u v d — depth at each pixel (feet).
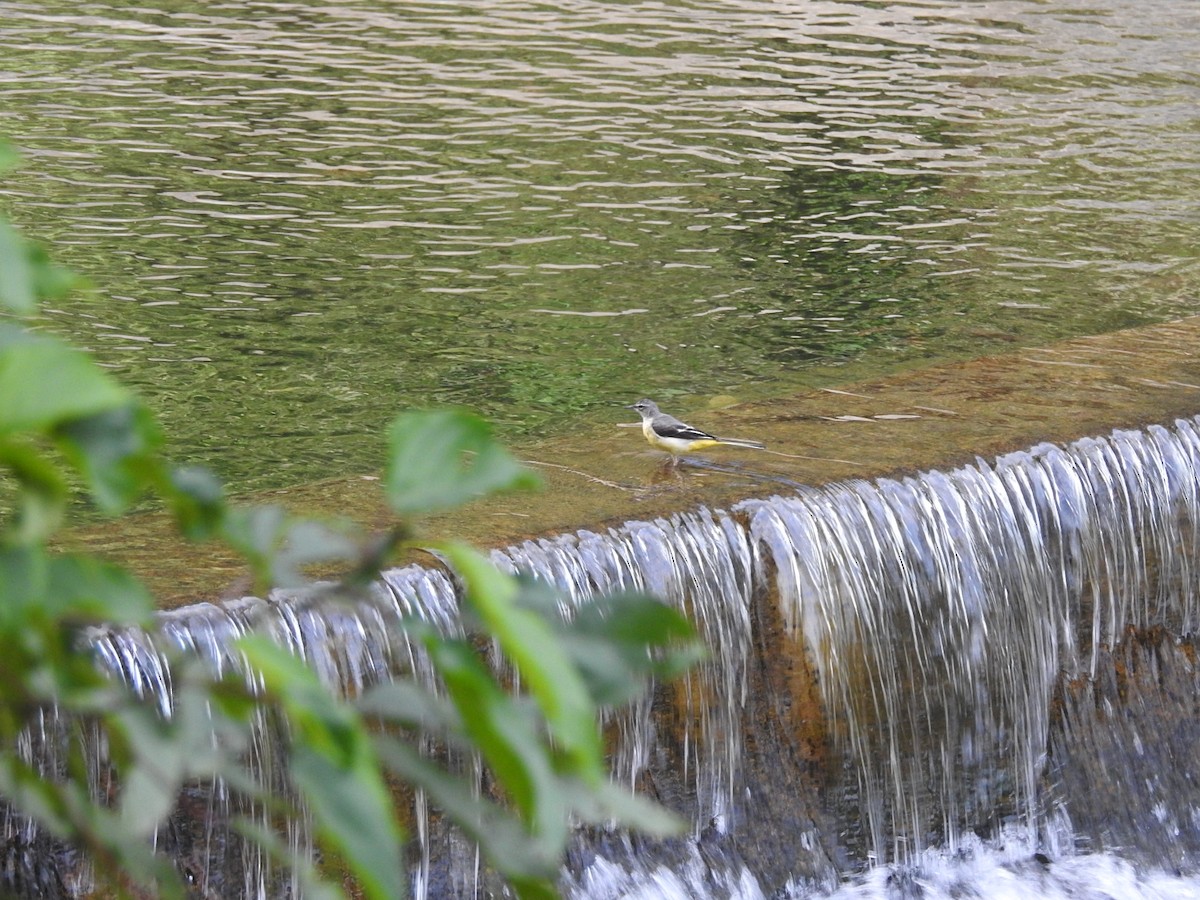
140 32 90.79
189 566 27.81
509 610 4.63
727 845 32.65
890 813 34.78
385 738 5.31
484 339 46.78
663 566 31.17
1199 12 110.01
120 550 28.68
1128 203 65.41
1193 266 57.11
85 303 47.52
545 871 5.01
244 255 53.62
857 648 33.68
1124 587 38.11
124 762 5.07
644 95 81.92
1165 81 89.81
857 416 38.81
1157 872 37.52
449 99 79.30
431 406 41.14
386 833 4.40
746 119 77.66
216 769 4.91
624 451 35.96
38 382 4.13
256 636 4.71
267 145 68.74
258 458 37.27
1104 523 37.42
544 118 76.28
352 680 26.55
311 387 42.22
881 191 66.03
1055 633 36.96
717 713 32.19
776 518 32.78
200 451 37.45
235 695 5.06
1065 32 102.27
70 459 4.48
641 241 57.82
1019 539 35.99
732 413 39.14
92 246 53.16
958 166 70.44
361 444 38.52
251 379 42.57
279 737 26.09
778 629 32.89
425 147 69.97
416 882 28.63
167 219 57.11
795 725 33.35
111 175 62.23
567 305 50.29
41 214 56.24
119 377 41.88
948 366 43.42
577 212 61.16
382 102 77.97
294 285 50.88
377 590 27.40
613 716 30.78
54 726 23.88
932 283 54.08
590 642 5.24
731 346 46.98
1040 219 62.64
